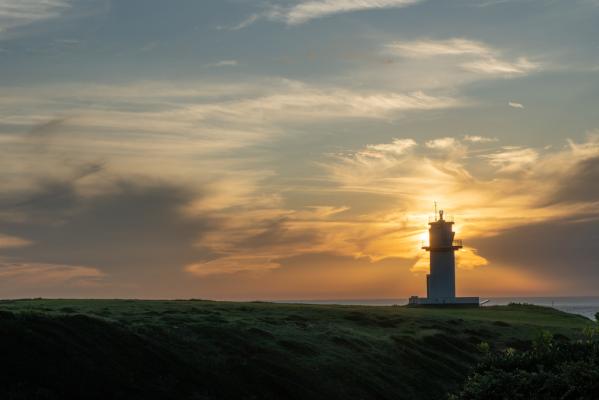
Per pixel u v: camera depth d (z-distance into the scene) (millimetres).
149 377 40438
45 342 38844
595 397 27641
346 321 76312
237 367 46812
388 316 83375
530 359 33344
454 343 70125
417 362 60531
